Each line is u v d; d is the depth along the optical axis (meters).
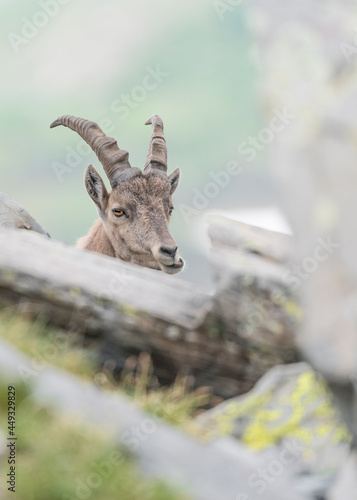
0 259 13.65
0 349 11.03
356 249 8.50
